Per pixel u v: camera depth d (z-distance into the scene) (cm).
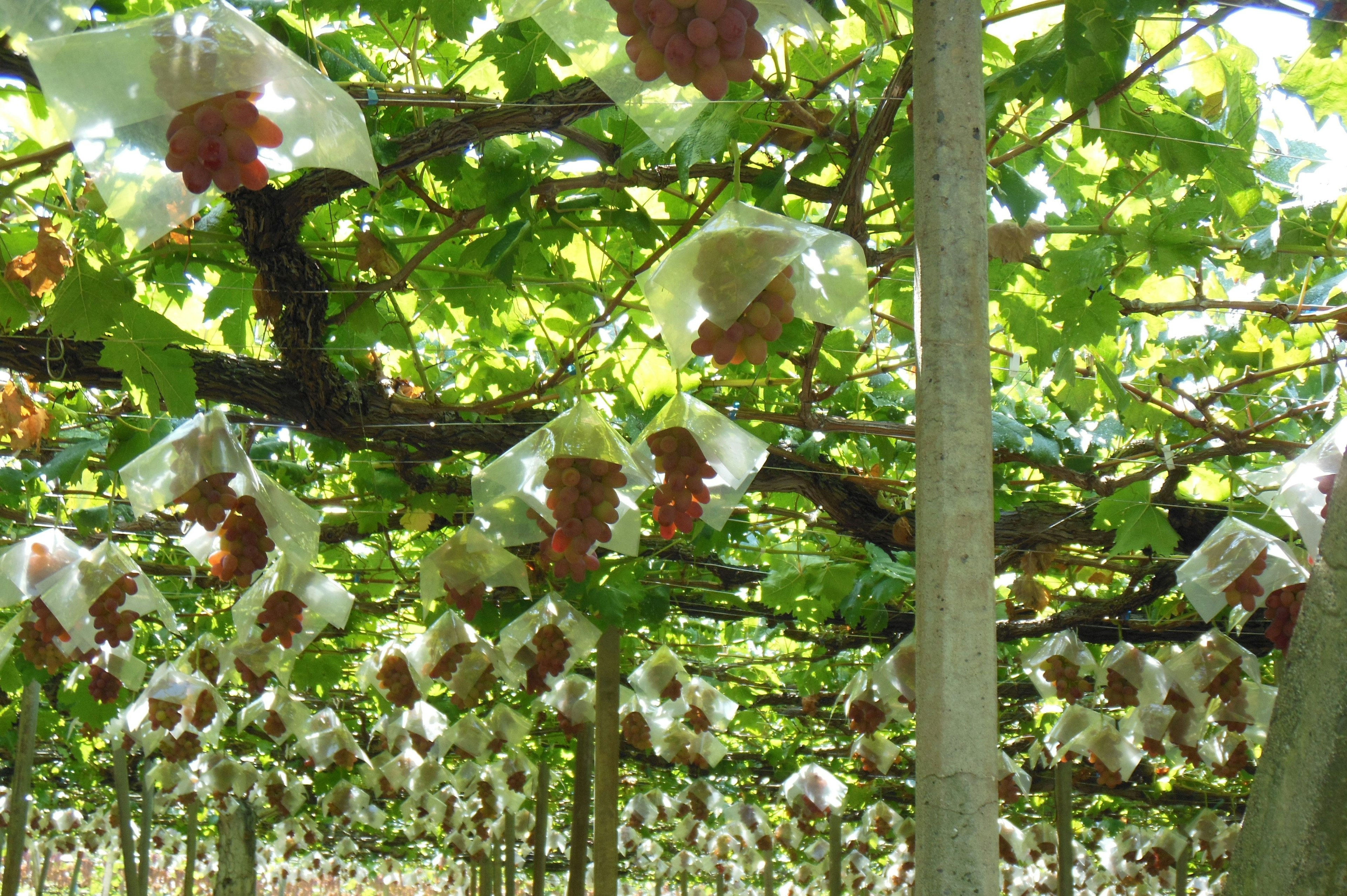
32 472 475
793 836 1254
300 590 365
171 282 368
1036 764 1008
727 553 610
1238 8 250
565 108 277
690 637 853
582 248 395
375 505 523
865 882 1622
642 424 415
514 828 1016
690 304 208
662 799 1084
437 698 841
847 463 502
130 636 376
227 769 880
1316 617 108
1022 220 290
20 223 324
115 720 780
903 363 402
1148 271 357
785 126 279
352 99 174
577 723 656
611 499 269
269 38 168
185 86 164
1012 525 489
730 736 1074
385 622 802
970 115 157
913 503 494
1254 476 437
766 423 454
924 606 148
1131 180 327
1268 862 106
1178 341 451
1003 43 278
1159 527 462
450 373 467
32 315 321
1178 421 451
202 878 2236
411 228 372
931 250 155
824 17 258
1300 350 444
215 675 556
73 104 164
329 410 370
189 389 326
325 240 361
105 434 444
